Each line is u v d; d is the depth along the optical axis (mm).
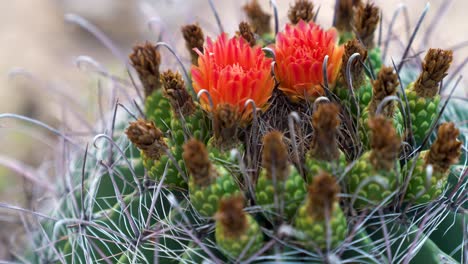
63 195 886
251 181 740
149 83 797
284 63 763
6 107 1417
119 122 875
